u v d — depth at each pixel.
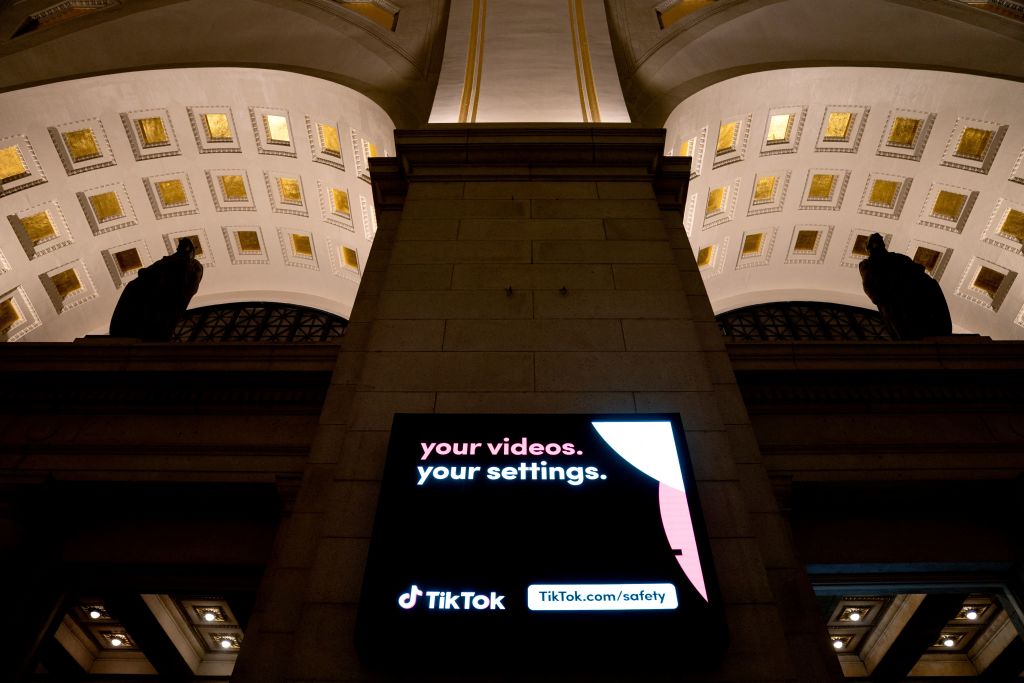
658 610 3.45
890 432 5.78
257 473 5.40
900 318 7.16
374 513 4.13
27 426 5.90
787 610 4.01
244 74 11.22
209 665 8.31
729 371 5.43
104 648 8.53
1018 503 5.32
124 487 5.39
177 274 7.68
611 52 10.71
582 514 3.89
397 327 5.34
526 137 7.49
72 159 11.66
